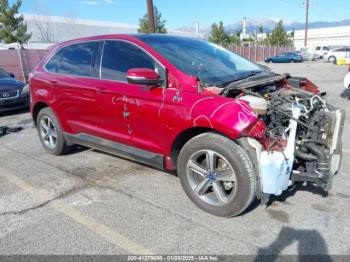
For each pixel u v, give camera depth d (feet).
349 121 22.67
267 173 9.73
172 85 11.44
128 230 10.40
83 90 14.35
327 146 10.36
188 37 15.25
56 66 16.51
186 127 10.77
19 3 95.14
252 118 9.66
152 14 52.60
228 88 10.61
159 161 12.27
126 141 13.21
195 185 11.43
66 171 15.28
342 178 13.51
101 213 11.44
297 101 11.17
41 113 17.35
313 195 12.09
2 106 28.60
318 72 68.23
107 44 14.03
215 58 13.66
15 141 20.83
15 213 11.64
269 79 12.54
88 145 15.39
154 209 11.59
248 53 130.31
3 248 9.70
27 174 15.08
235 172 10.05
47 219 11.18
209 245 9.54
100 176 14.57
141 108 12.07
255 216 10.86
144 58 12.46
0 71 33.63
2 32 93.30
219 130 9.96
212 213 10.99
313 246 9.33
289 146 10.00
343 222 10.40
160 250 9.42
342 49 111.96
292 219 10.64
